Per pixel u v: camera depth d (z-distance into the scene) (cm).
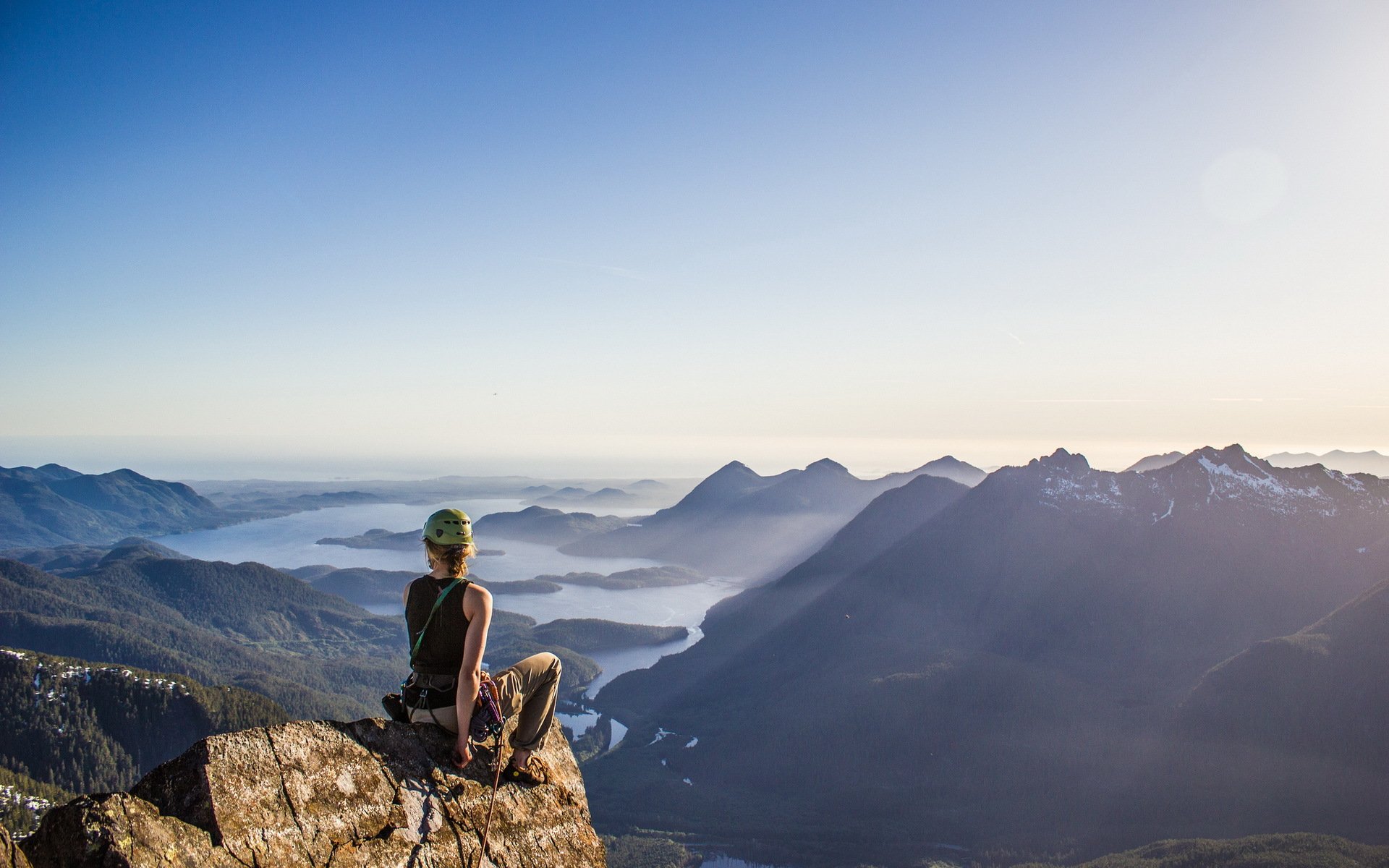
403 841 582
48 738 16588
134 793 512
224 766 535
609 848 15938
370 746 620
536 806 697
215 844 494
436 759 655
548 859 666
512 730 725
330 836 549
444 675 678
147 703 18062
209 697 18750
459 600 676
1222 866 11981
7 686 17525
